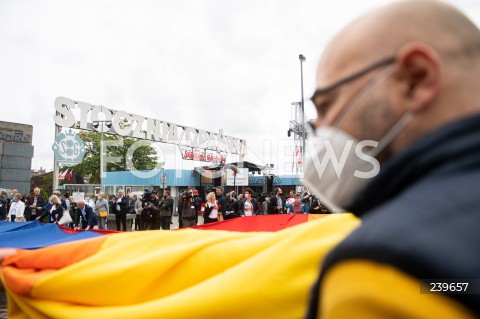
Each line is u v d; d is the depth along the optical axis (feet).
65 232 17.03
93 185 78.07
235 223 19.43
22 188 84.99
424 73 1.74
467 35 1.81
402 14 1.90
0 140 81.97
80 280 4.88
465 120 1.54
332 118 2.07
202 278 4.54
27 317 5.60
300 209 41.14
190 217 39.24
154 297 4.64
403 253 1.17
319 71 2.21
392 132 1.85
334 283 1.34
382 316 1.17
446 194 1.34
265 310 3.35
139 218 48.75
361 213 1.97
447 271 1.12
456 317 1.08
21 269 5.79
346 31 2.09
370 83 1.89
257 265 3.53
